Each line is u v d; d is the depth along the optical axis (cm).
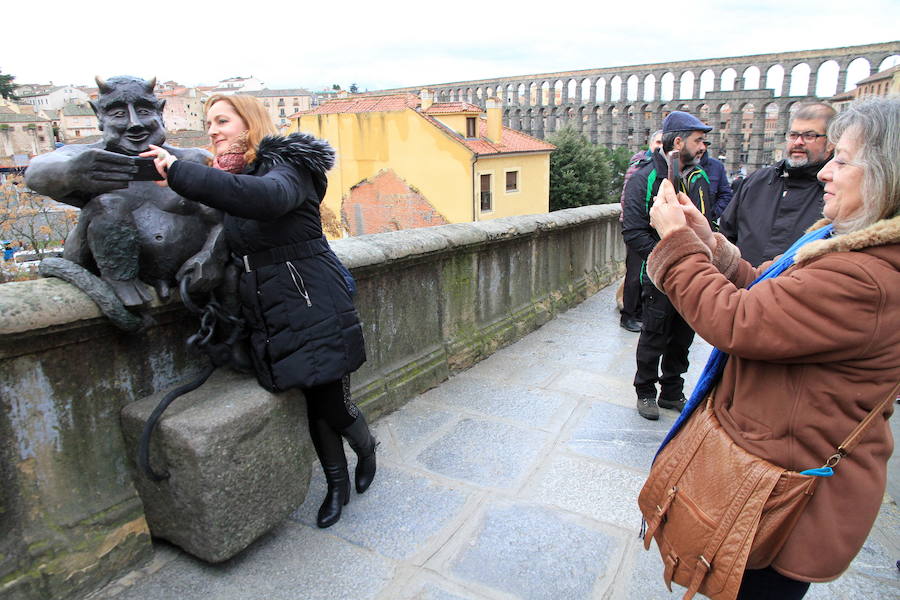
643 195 309
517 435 310
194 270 189
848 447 115
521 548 221
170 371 214
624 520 239
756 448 123
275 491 208
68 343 182
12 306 162
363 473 254
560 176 3662
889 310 106
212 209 196
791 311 111
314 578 204
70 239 187
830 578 118
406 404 346
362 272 308
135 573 202
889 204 108
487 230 409
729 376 134
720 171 414
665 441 150
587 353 435
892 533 231
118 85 172
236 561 211
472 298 414
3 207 1881
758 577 129
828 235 129
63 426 185
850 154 114
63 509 186
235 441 190
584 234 591
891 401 116
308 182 189
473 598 197
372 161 2997
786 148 292
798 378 118
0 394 170
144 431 185
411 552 219
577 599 197
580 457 288
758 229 306
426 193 2889
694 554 127
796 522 118
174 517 198
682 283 128
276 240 190
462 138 2805
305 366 196
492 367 408
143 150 176
